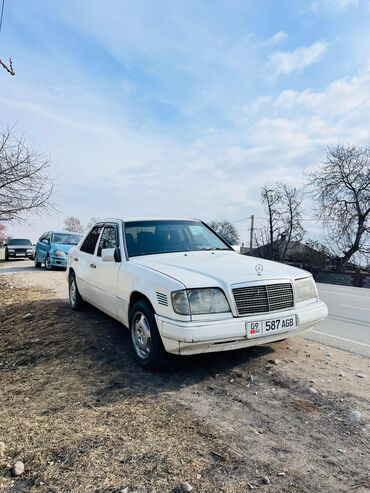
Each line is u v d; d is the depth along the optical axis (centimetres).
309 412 310
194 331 339
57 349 500
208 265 421
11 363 478
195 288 358
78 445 267
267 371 395
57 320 638
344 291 1323
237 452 254
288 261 3519
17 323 671
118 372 404
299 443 265
